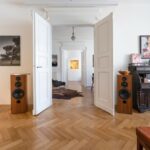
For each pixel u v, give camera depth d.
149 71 3.55
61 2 3.71
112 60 3.26
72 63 12.66
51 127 2.62
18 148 1.96
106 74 3.52
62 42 8.13
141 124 2.75
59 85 7.61
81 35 7.59
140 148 1.20
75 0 3.65
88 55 8.05
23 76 3.44
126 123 2.80
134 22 3.90
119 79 3.42
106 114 3.32
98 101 3.87
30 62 3.92
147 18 3.90
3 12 3.88
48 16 3.96
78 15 3.97
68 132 2.43
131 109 3.34
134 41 3.92
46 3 3.72
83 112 3.46
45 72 3.71
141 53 3.91
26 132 2.43
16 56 3.93
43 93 3.61
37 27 3.29
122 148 1.95
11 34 3.91
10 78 3.59
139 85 3.47
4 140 2.17
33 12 3.17
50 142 2.12
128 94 3.34
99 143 2.09
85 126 2.67
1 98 3.98
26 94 3.52
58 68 8.47
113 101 3.27
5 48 3.92
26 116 3.20
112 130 2.50
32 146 2.01
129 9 3.89
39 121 2.91
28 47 3.92
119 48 3.91
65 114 3.32
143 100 3.56
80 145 2.04
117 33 3.91
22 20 3.90
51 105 4.07
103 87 3.65
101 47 3.69
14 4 3.87
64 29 6.70
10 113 3.39
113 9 3.91
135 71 3.58
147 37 3.91
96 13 3.94
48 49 3.87
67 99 4.83
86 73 8.12
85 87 7.84
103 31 3.58
